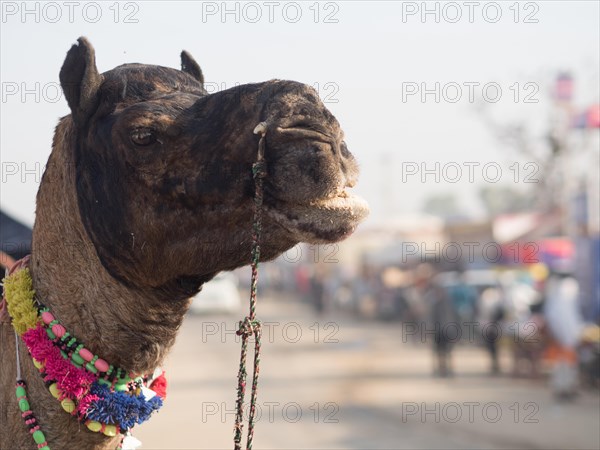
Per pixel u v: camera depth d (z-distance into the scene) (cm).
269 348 2711
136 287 350
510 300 2206
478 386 1736
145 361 359
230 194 328
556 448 1137
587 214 2045
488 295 2025
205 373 2022
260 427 1309
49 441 353
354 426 1316
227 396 1627
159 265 343
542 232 2950
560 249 2480
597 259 1988
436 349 1895
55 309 358
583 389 1612
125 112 340
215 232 333
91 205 348
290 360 2331
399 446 1158
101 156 345
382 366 2133
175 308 357
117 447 366
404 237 4262
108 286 353
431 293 1997
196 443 1141
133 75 358
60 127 372
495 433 1241
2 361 371
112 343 354
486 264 3022
